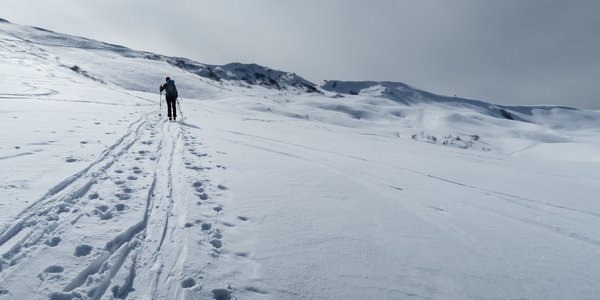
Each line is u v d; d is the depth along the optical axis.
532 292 3.64
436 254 4.25
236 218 4.46
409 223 5.24
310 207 5.29
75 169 5.23
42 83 20.83
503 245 4.85
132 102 21.28
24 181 4.39
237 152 8.81
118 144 7.58
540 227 6.07
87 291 2.65
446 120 144.25
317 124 44.06
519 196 8.54
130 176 5.47
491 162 17.66
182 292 2.82
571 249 5.07
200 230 3.96
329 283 3.26
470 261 4.18
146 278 2.96
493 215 6.41
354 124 86.56
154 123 12.35
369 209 5.65
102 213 3.95
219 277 3.10
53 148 6.26
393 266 3.78
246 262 3.43
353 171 8.71
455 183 9.26
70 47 134.12
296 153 10.21
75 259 2.99
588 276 4.18
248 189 5.70
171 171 6.16
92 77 61.72
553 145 73.69
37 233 3.28
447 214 6.04
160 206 4.50
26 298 2.45
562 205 8.03
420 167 11.32
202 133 11.49
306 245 3.96
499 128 139.88
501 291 3.58
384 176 8.70
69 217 3.73
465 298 3.36
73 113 11.17
